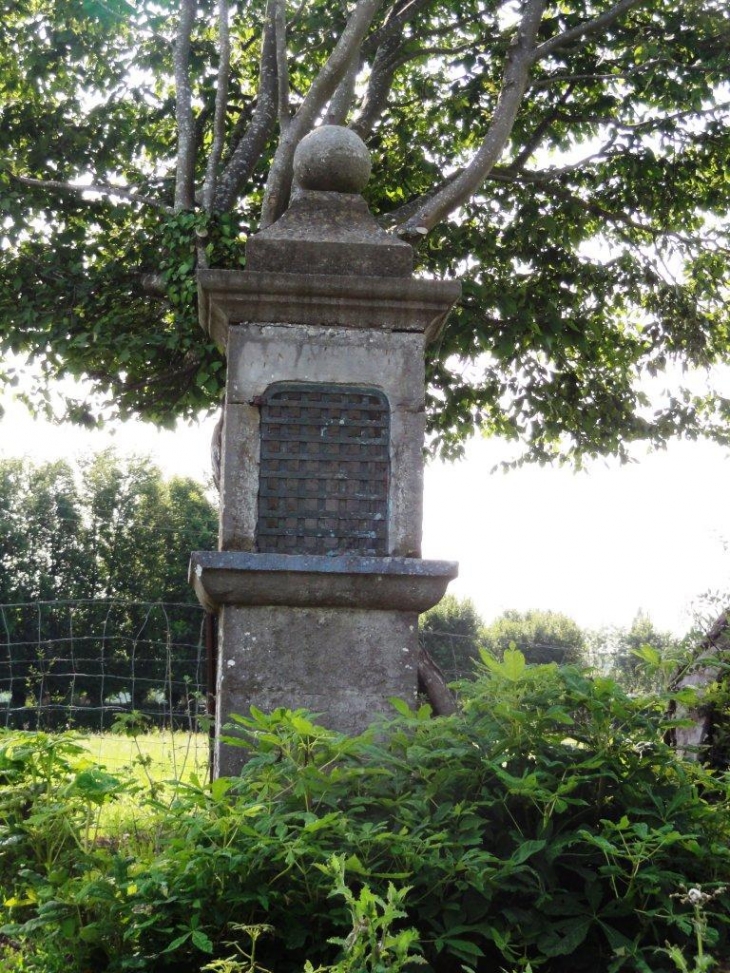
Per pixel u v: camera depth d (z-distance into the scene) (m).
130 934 3.26
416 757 3.80
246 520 5.17
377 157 10.80
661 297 11.05
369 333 5.35
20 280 9.23
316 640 5.00
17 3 10.18
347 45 7.01
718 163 10.88
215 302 5.27
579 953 3.62
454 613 13.45
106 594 23.62
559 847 3.57
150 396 10.23
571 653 7.35
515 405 11.28
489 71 10.67
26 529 23.94
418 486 5.27
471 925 3.47
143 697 21.02
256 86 10.86
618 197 11.12
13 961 3.69
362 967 2.80
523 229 10.41
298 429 5.26
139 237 9.76
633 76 10.35
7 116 10.12
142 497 26.61
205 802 3.57
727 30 10.05
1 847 3.85
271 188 7.21
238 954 3.35
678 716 5.52
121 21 9.98
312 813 3.53
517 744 3.84
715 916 3.69
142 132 10.48
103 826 4.64
